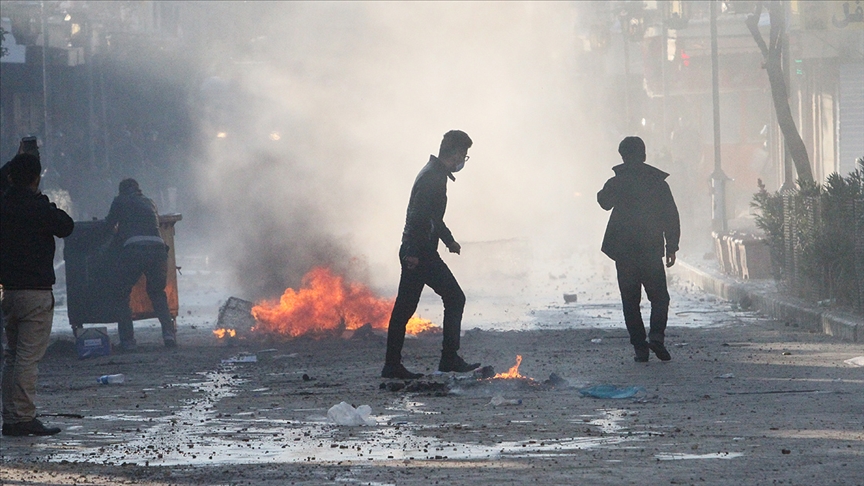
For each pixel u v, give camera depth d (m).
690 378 27.83
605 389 25.48
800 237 43.50
